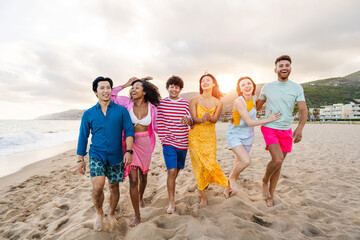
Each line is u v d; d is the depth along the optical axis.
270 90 3.04
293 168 5.03
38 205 3.43
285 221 2.55
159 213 2.77
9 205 3.47
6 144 11.27
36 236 2.48
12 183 4.65
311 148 8.02
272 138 2.94
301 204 3.06
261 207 2.95
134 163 2.60
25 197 3.80
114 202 2.57
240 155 2.95
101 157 2.35
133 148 2.69
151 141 2.96
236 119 3.13
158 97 2.91
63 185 4.37
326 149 7.74
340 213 2.79
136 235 2.26
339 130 19.06
